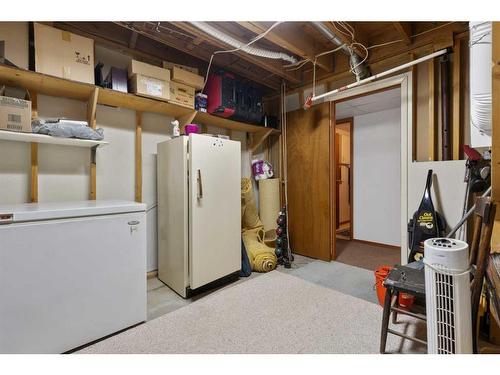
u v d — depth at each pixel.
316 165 3.42
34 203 1.95
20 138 1.91
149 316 1.99
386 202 4.23
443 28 2.31
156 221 2.84
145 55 2.70
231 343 1.67
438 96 2.39
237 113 3.10
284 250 3.28
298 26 2.57
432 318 1.22
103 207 1.69
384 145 4.25
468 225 2.11
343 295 2.35
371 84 2.83
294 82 3.54
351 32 2.51
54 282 1.51
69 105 2.28
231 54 3.02
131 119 2.66
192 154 2.30
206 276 2.41
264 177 3.71
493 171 1.31
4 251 1.36
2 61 1.71
